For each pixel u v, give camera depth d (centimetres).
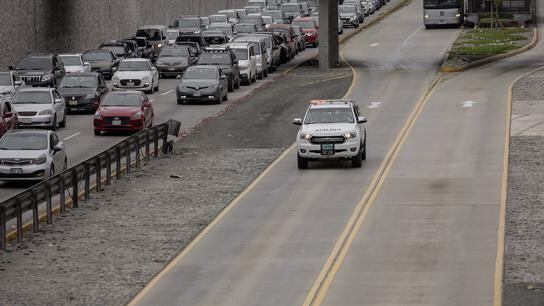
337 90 15088
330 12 18000
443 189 8506
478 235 6950
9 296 5706
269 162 9975
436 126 11812
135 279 6044
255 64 16788
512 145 10500
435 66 17575
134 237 7062
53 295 5725
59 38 18400
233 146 10931
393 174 9194
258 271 6172
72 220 7562
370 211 7756
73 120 12912
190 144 11094
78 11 19312
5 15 16262
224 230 7250
